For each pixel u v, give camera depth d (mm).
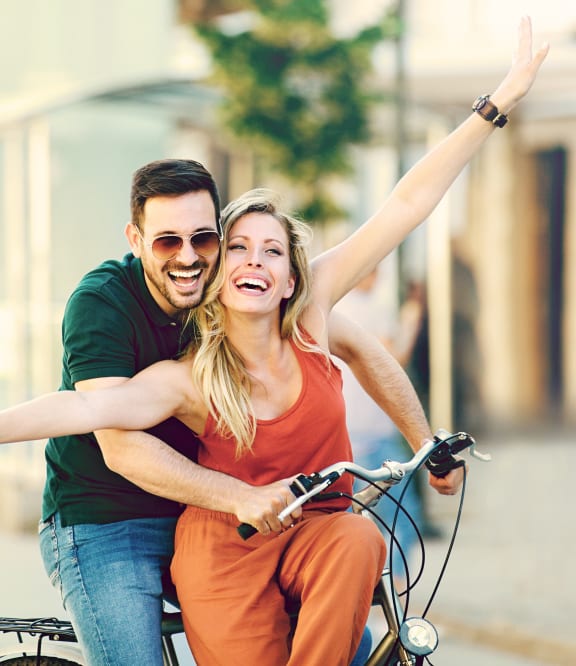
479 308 24719
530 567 12594
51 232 17422
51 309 16812
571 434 22375
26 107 16297
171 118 17969
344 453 5492
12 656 5848
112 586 5457
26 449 15883
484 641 10266
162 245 5301
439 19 19141
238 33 15477
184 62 18562
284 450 5320
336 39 15320
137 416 5145
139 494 5656
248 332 5324
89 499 5625
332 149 15703
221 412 5207
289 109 15602
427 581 11984
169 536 5699
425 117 17266
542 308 25797
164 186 5297
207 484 5098
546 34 17219
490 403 25312
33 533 15562
